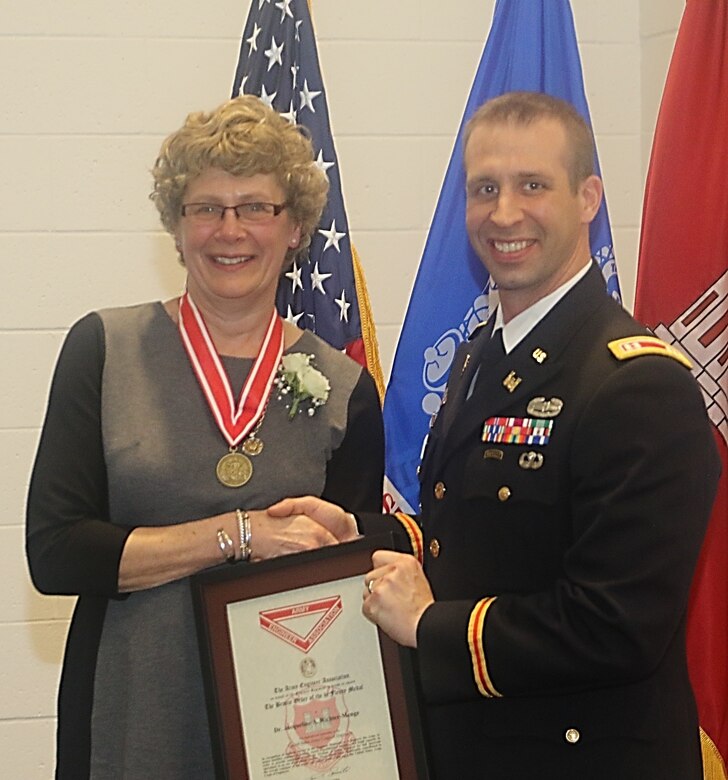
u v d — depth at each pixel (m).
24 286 2.74
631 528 1.47
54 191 2.73
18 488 2.76
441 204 2.53
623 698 1.57
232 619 1.71
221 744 1.69
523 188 1.63
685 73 2.30
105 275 2.77
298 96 2.49
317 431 1.88
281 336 1.93
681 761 1.59
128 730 1.78
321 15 2.81
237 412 1.84
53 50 2.71
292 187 1.87
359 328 2.52
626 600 1.46
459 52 2.87
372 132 2.86
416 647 1.59
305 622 1.72
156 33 2.75
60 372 1.86
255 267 1.83
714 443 1.59
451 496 1.69
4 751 2.80
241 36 2.78
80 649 1.84
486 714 1.63
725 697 2.31
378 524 1.86
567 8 2.49
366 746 1.71
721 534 2.29
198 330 1.87
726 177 2.27
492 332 1.79
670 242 2.30
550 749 1.58
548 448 1.58
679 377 1.53
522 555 1.59
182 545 1.75
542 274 1.64
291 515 1.78
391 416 2.54
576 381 1.59
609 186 2.96
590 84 2.93
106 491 1.82
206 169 1.81
